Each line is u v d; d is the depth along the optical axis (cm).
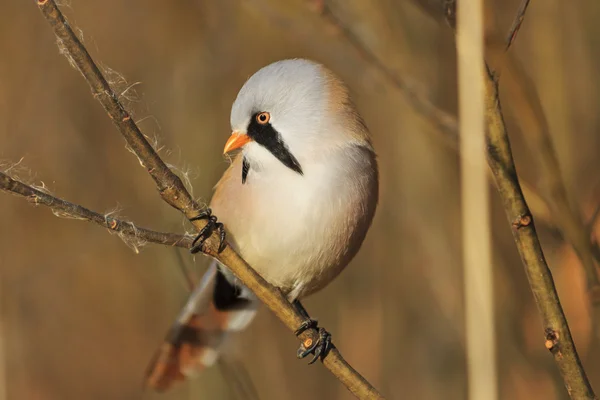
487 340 475
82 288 1156
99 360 1140
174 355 725
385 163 1060
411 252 1025
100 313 1151
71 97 1081
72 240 1141
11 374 1055
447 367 979
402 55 926
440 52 948
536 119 645
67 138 1076
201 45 1082
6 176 436
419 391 987
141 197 1067
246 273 507
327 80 646
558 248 780
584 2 975
